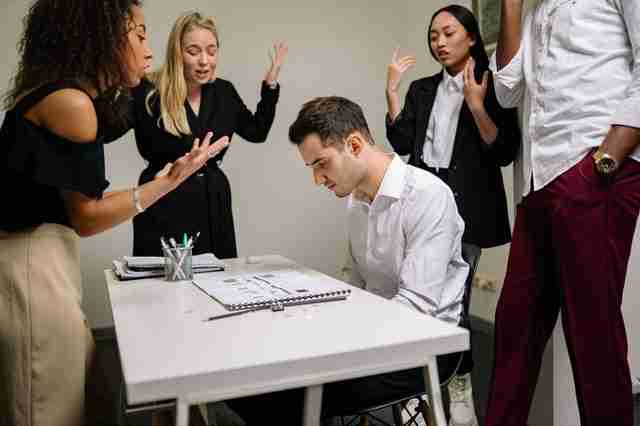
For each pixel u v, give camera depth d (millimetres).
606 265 1662
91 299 3652
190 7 3693
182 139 2490
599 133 1667
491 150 2254
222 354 942
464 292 1625
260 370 896
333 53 4047
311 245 4121
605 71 1675
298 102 4004
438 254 1522
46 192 1262
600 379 1691
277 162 3988
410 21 4086
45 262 1250
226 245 2613
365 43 4113
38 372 1233
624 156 1580
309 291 1341
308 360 926
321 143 1547
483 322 3578
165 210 2480
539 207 1824
